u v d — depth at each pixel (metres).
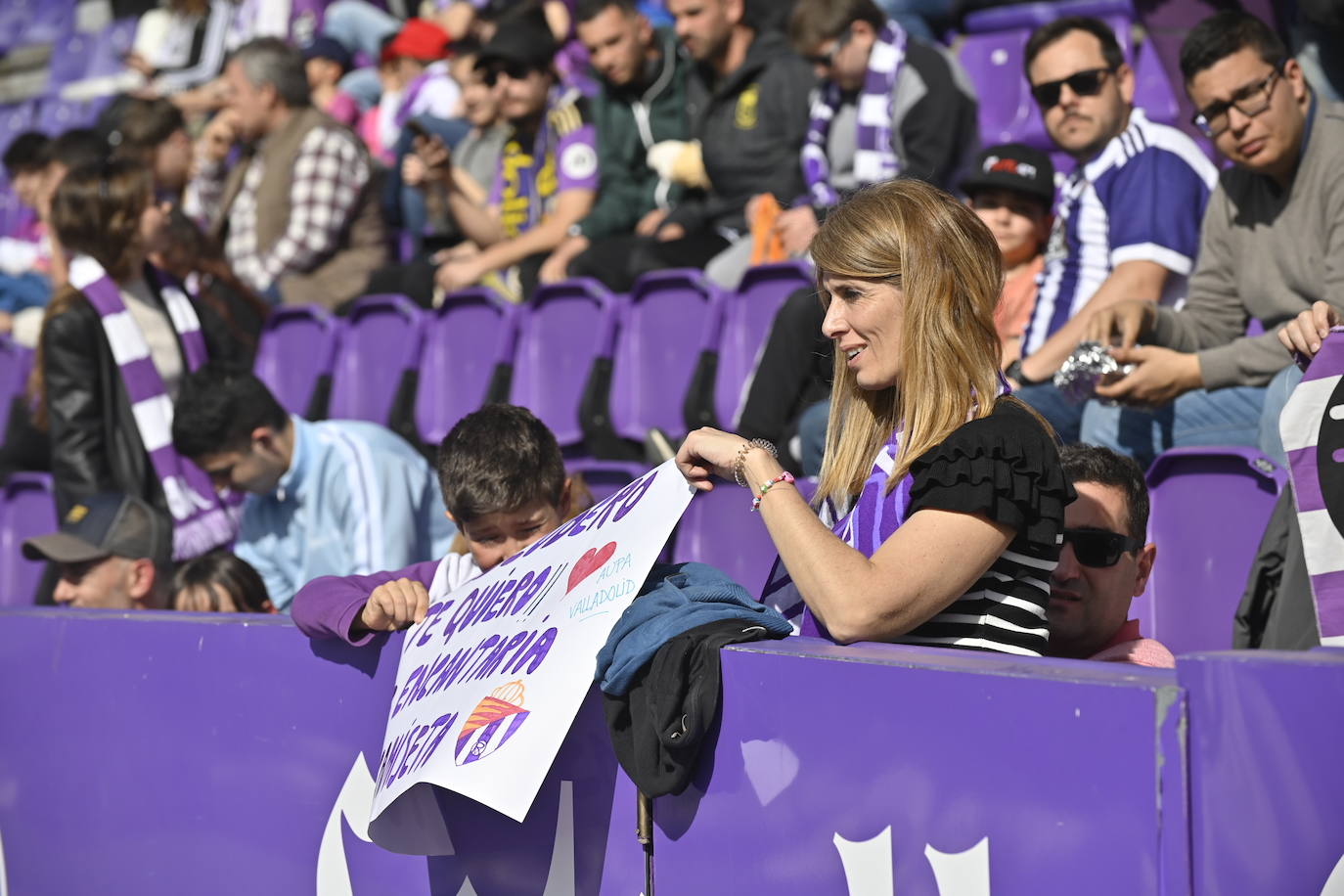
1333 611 5.39
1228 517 9.02
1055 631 6.70
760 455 5.37
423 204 19.70
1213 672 3.84
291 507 11.04
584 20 16.62
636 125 16.80
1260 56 9.03
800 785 4.84
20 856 7.97
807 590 5.09
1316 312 6.21
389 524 10.97
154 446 12.58
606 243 15.78
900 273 5.42
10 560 16.11
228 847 6.96
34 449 17.48
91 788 7.58
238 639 6.93
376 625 6.38
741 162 15.56
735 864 5.07
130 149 16.98
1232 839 3.80
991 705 4.28
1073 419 10.20
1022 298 11.48
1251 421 9.39
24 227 23.14
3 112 30.12
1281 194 9.38
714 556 11.58
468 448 6.60
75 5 31.61
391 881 6.32
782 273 13.63
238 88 18.75
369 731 6.41
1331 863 3.79
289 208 18.42
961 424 5.29
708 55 16.23
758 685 4.99
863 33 14.22
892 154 14.20
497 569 6.21
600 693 5.56
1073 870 4.06
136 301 13.09
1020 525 5.07
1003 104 16.80
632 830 5.45
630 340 14.72
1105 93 10.88
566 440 14.97
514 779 5.16
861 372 5.59
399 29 24.09
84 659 7.63
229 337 14.34
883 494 5.47
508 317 15.44
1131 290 10.30
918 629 5.29
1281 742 3.79
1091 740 4.04
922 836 4.45
